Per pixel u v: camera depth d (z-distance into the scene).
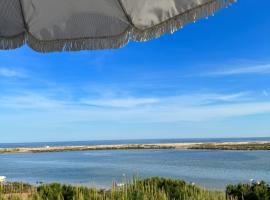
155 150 154.00
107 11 2.74
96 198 9.57
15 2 2.82
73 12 2.79
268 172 47.34
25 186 13.09
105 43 2.85
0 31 2.94
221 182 35.88
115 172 50.81
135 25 2.72
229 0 2.40
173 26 2.59
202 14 2.48
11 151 172.88
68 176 46.69
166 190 11.02
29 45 2.93
